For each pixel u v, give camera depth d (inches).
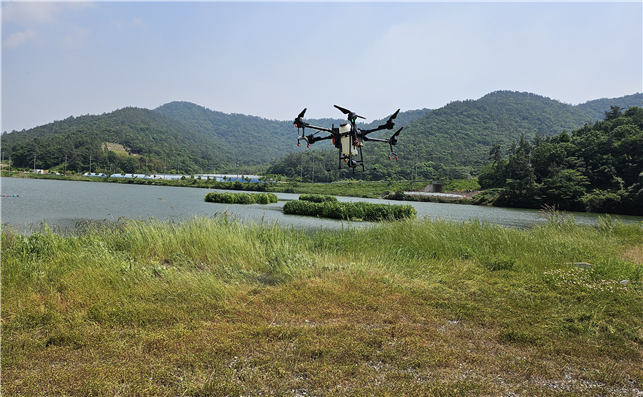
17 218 655.1
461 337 142.7
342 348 125.3
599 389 108.6
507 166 2684.5
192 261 250.2
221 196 1317.7
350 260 266.8
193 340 128.3
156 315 150.3
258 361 115.6
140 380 103.5
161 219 646.5
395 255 292.5
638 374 117.6
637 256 353.7
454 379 109.9
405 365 115.8
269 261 258.1
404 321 156.7
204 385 100.5
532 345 137.6
